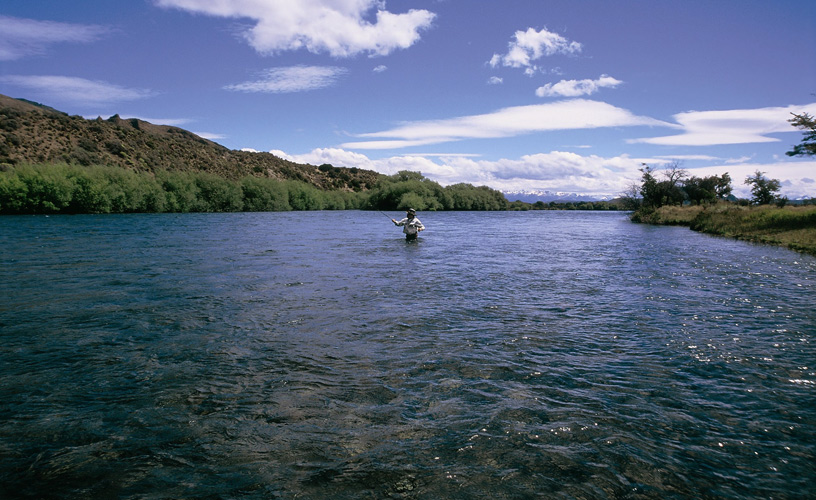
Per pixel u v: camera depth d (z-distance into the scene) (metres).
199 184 66.38
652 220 46.78
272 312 7.48
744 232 26.64
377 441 3.47
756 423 3.79
